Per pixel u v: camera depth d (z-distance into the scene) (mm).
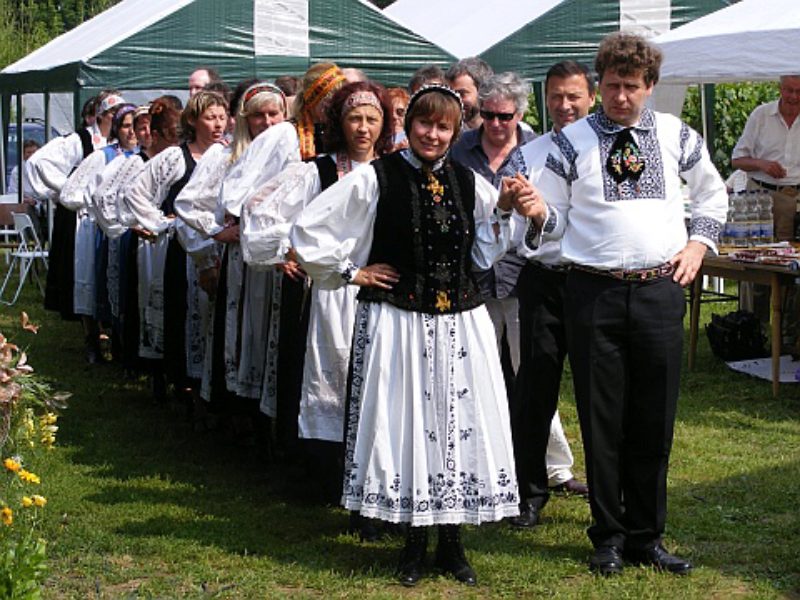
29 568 3600
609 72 4227
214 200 5988
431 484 4215
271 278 5684
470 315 4266
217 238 5547
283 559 4652
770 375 7918
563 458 5410
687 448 6281
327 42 10586
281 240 4789
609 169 4273
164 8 10453
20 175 12773
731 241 8039
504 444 4285
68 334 10031
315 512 5246
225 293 5934
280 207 4801
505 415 4301
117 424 6926
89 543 4785
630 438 4461
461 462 4238
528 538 4867
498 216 4285
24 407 4984
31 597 3523
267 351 5504
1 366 4312
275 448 6121
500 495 4258
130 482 5723
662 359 4324
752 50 7746
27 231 12758
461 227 4234
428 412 4211
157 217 6477
